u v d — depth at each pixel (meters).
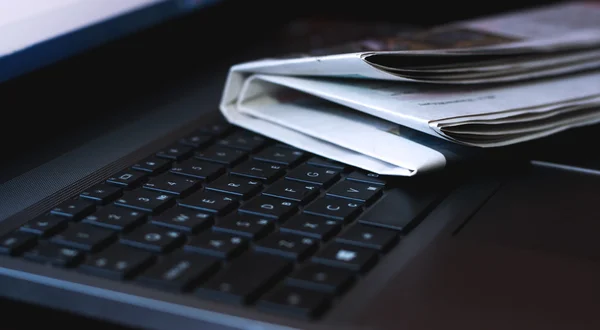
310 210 0.35
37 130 0.47
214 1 0.65
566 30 0.56
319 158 0.42
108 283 0.29
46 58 0.48
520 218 0.35
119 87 0.55
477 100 0.41
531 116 0.40
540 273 0.30
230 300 0.28
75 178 0.40
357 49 0.44
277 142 0.45
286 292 0.28
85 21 0.52
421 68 0.39
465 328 0.26
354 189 0.38
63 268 0.30
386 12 0.82
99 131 0.47
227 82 0.46
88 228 0.33
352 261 0.30
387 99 0.40
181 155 0.43
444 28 0.55
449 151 0.39
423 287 0.29
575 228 0.34
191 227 0.33
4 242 0.32
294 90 0.48
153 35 0.59
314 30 0.74
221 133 0.46
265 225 0.34
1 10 0.45
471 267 0.30
